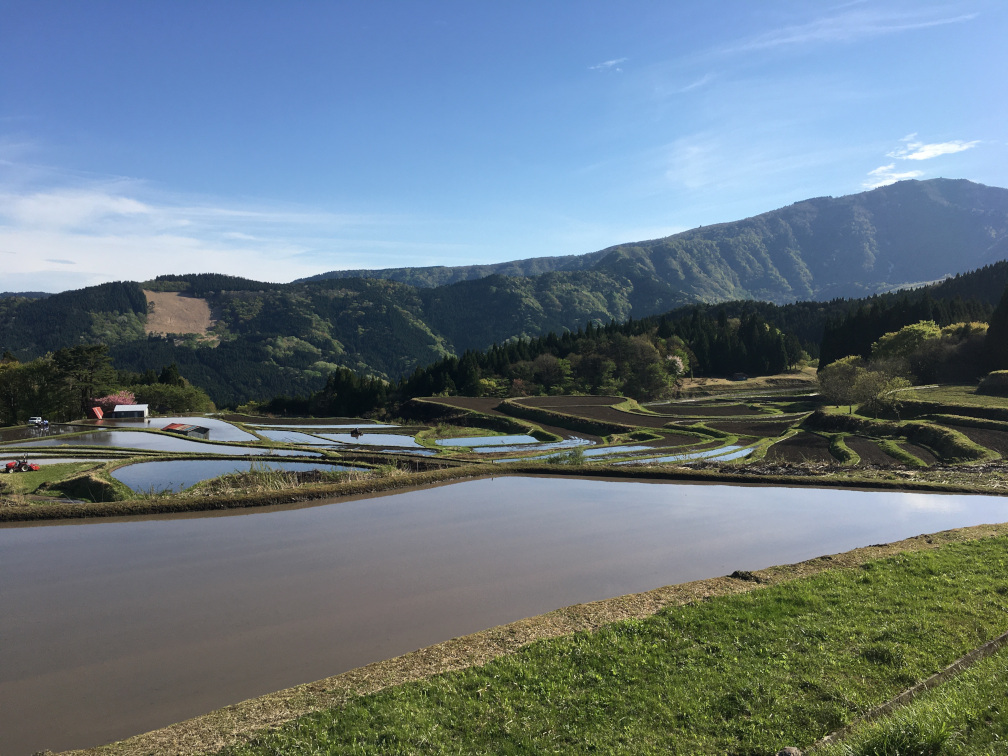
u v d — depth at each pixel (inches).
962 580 583.2
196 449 2132.1
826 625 485.1
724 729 351.6
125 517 962.7
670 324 6801.2
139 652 495.2
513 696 398.0
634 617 531.8
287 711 391.9
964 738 289.0
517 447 2369.6
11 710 412.5
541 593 625.6
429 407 3959.2
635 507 1042.7
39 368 3971.5
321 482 1293.1
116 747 358.3
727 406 4035.4
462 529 891.4
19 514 928.3
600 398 4141.2
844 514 998.4
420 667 450.0
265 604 596.4
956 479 1357.0
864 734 304.8
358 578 671.8
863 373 2891.2
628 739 344.2
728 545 810.8
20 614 573.6
